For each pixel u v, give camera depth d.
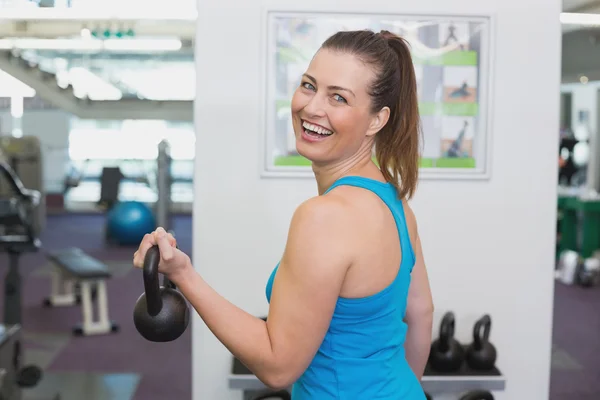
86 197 13.05
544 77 2.44
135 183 12.28
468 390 2.25
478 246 2.49
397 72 1.20
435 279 2.49
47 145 11.79
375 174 1.25
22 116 12.24
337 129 1.15
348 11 2.37
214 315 1.09
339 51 1.15
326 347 1.17
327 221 1.10
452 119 2.44
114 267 7.46
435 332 2.50
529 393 2.54
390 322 1.18
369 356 1.17
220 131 2.40
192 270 1.11
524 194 2.48
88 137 12.47
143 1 6.12
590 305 6.00
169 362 4.28
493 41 2.41
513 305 2.51
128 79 11.28
